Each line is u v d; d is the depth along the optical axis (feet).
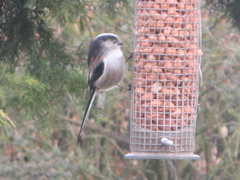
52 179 60.39
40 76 35.32
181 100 29.53
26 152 63.10
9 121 28.66
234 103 55.31
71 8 32.37
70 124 60.13
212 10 37.32
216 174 56.24
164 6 29.27
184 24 29.32
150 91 29.71
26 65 35.60
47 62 35.91
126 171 63.26
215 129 59.77
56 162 61.87
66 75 36.68
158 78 29.53
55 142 63.62
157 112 29.45
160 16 29.25
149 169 60.34
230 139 56.29
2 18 35.32
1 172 61.00
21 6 34.91
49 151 63.67
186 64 29.55
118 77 31.68
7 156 63.36
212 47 53.01
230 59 53.47
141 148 29.45
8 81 30.25
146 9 29.60
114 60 31.45
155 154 29.01
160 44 29.43
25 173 60.80
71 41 44.93
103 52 31.73
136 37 30.25
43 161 61.98
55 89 36.40
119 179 61.52
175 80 29.45
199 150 59.57
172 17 29.25
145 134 29.37
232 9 36.09
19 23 35.19
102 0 36.42
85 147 63.67
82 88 36.83
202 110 57.21
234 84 55.16
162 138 28.78
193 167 58.90
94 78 31.91
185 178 60.54
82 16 34.58
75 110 54.24
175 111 29.45
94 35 51.39
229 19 36.78
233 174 55.57
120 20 54.60
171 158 28.76
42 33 35.94
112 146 64.44
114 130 61.72
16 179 60.80
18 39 35.29
